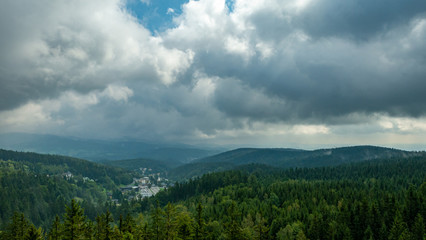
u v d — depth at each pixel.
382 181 199.38
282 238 107.00
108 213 81.88
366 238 97.19
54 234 73.44
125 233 80.19
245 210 141.88
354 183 195.62
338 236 101.88
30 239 70.00
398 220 91.81
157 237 81.50
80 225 69.88
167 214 81.88
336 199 154.12
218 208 158.00
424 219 99.50
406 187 188.50
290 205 147.50
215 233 116.62
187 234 80.50
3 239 79.06
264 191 188.38
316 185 192.75
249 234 97.12
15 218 81.75
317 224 105.44
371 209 110.56
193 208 176.62
